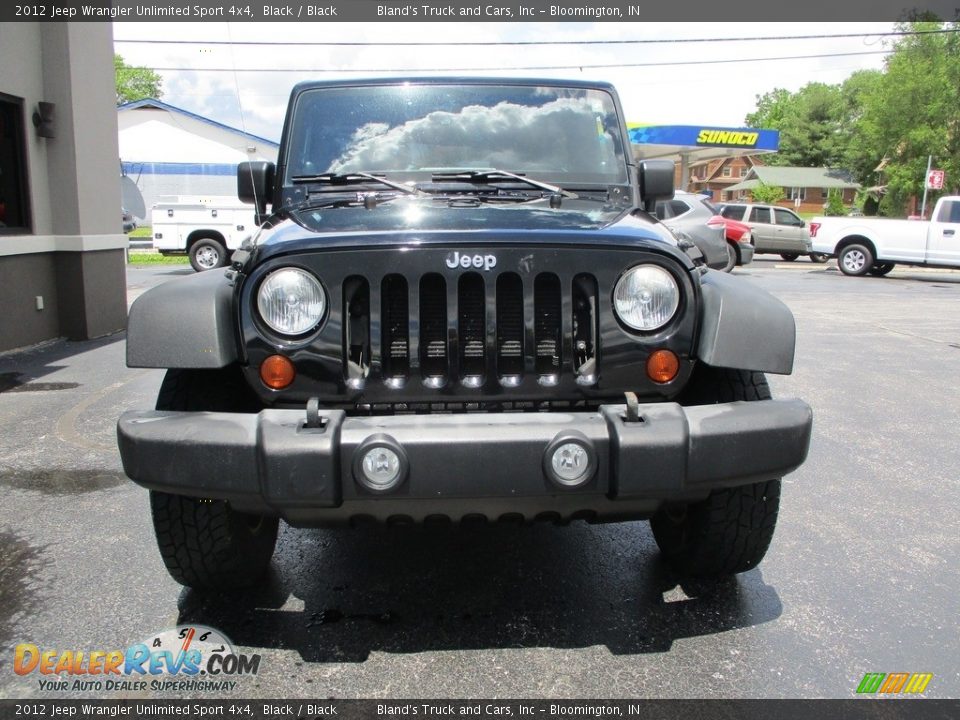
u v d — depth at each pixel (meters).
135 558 3.44
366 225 2.73
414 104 3.72
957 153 43.12
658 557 3.49
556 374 2.57
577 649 2.74
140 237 30.50
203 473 2.34
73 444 5.07
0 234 8.00
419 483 2.29
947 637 2.82
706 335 2.59
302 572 3.33
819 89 75.75
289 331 2.52
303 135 3.65
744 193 70.50
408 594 3.14
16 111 8.16
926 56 43.56
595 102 3.79
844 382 7.09
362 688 2.52
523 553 3.53
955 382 7.15
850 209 62.03
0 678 2.56
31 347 8.44
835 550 3.55
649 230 2.77
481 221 2.75
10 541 3.62
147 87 58.31
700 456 2.37
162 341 2.52
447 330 2.53
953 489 4.36
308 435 2.29
